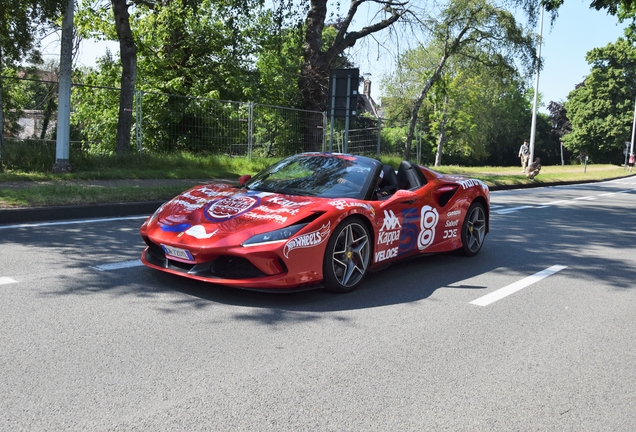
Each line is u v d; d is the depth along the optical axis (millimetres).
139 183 11625
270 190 5391
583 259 7152
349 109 13312
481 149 58156
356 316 4301
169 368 3143
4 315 3857
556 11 21312
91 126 21938
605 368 3537
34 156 12047
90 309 4086
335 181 5449
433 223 6043
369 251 5113
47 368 3047
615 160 73000
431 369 3352
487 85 44969
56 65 15703
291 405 2783
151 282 4875
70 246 6180
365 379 3150
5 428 2414
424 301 4836
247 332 3801
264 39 23719
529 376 3340
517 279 5859
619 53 70375
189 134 16828
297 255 4406
